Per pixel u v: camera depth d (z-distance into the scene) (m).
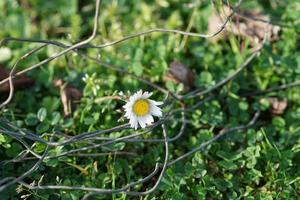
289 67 0.56
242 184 0.51
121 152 0.52
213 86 0.55
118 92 0.55
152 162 0.52
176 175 0.50
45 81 0.57
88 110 0.53
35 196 0.49
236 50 0.58
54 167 0.51
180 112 0.55
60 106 0.55
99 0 0.49
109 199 0.50
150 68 0.58
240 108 0.55
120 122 0.53
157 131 0.54
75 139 0.48
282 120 0.54
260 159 0.52
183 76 0.57
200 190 0.50
